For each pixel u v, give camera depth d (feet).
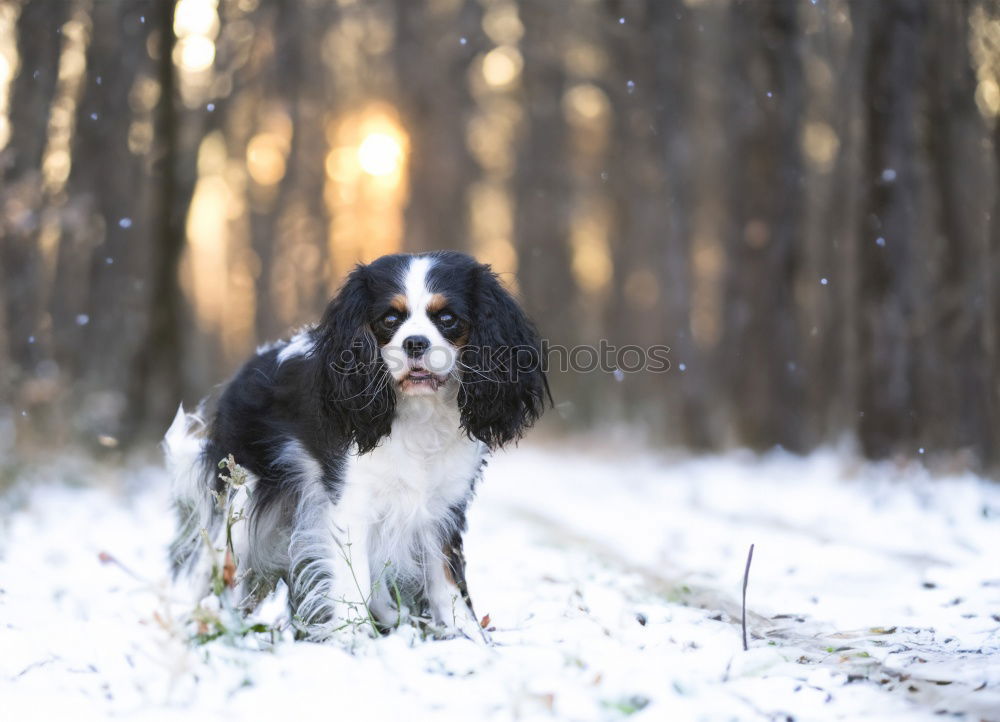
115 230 41.09
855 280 37.09
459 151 77.56
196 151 44.47
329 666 12.36
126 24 40.19
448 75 74.59
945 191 35.96
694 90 61.36
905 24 35.81
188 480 17.02
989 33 35.12
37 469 31.78
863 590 18.30
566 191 79.56
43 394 35.40
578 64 73.82
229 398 16.76
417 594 15.98
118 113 40.32
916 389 35.40
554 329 78.74
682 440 54.03
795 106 49.44
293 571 15.69
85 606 16.57
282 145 67.92
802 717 11.14
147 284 42.16
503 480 43.88
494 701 11.38
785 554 22.15
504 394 15.65
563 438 68.08
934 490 29.40
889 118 35.99
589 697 11.39
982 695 11.53
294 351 16.44
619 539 25.94
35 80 36.78
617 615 16.16
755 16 49.55
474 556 23.22
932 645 14.05
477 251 91.66
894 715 11.10
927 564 20.18
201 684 11.74
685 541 24.63
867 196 36.40
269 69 57.06
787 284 49.90
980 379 34.94
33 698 11.56
